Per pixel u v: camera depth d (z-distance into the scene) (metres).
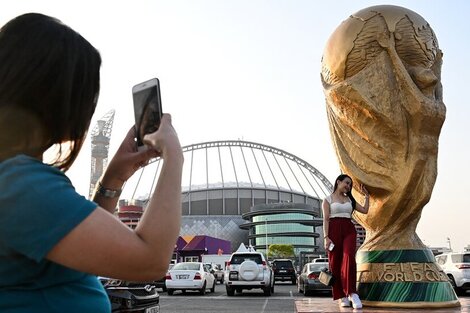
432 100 4.42
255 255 16.31
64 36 1.07
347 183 4.54
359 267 4.56
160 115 1.27
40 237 0.86
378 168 4.51
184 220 91.56
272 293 17.34
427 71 4.48
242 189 98.31
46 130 1.05
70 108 1.06
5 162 0.93
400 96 4.43
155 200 1.03
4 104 1.00
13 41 1.02
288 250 73.06
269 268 16.48
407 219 4.49
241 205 97.12
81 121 1.10
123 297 6.23
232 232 91.56
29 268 0.90
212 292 18.59
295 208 85.50
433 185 4.45
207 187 98.50
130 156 1.37
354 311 4.03
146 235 0.97
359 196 4.81
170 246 0.99
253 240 88.81
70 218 0.88
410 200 4.42
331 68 4.73
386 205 4.50
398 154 4.45
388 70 4.46
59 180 0.93
